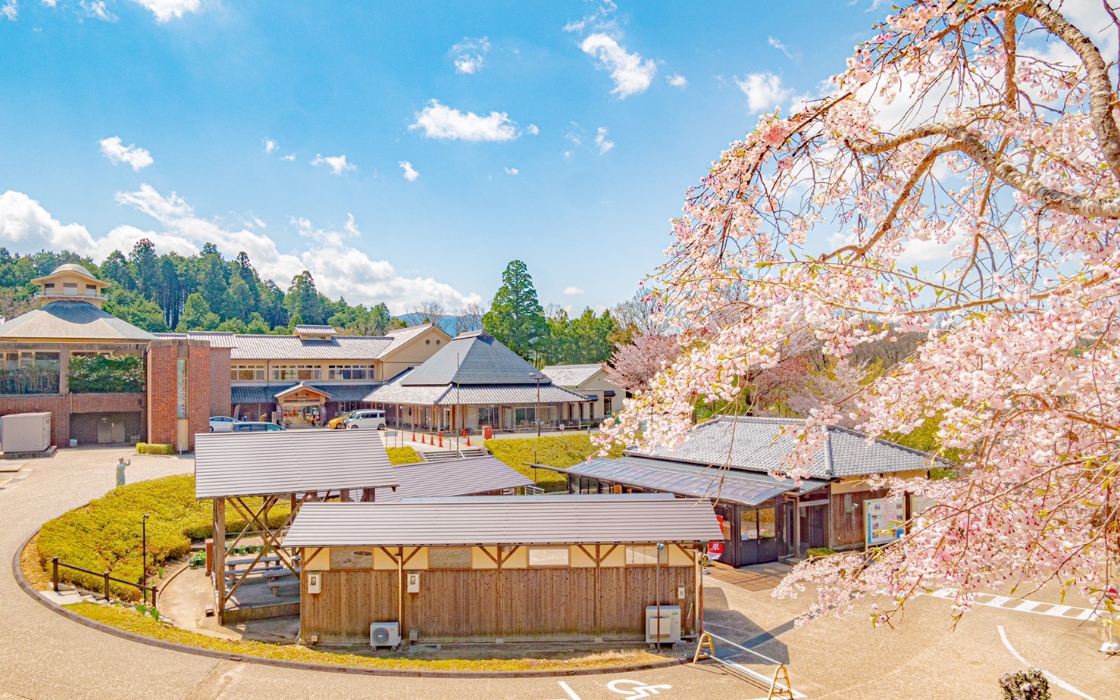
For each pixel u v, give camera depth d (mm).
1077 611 17062
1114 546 5348
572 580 15984
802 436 6219
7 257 140500
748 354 5770
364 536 15633
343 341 63594
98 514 22078
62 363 40562
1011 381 4934
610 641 15883
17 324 43219
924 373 5578
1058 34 4906
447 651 15289
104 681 11516
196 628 16562
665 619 15562
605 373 59906
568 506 17047
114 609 15164
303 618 15680
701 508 16984
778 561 22938
